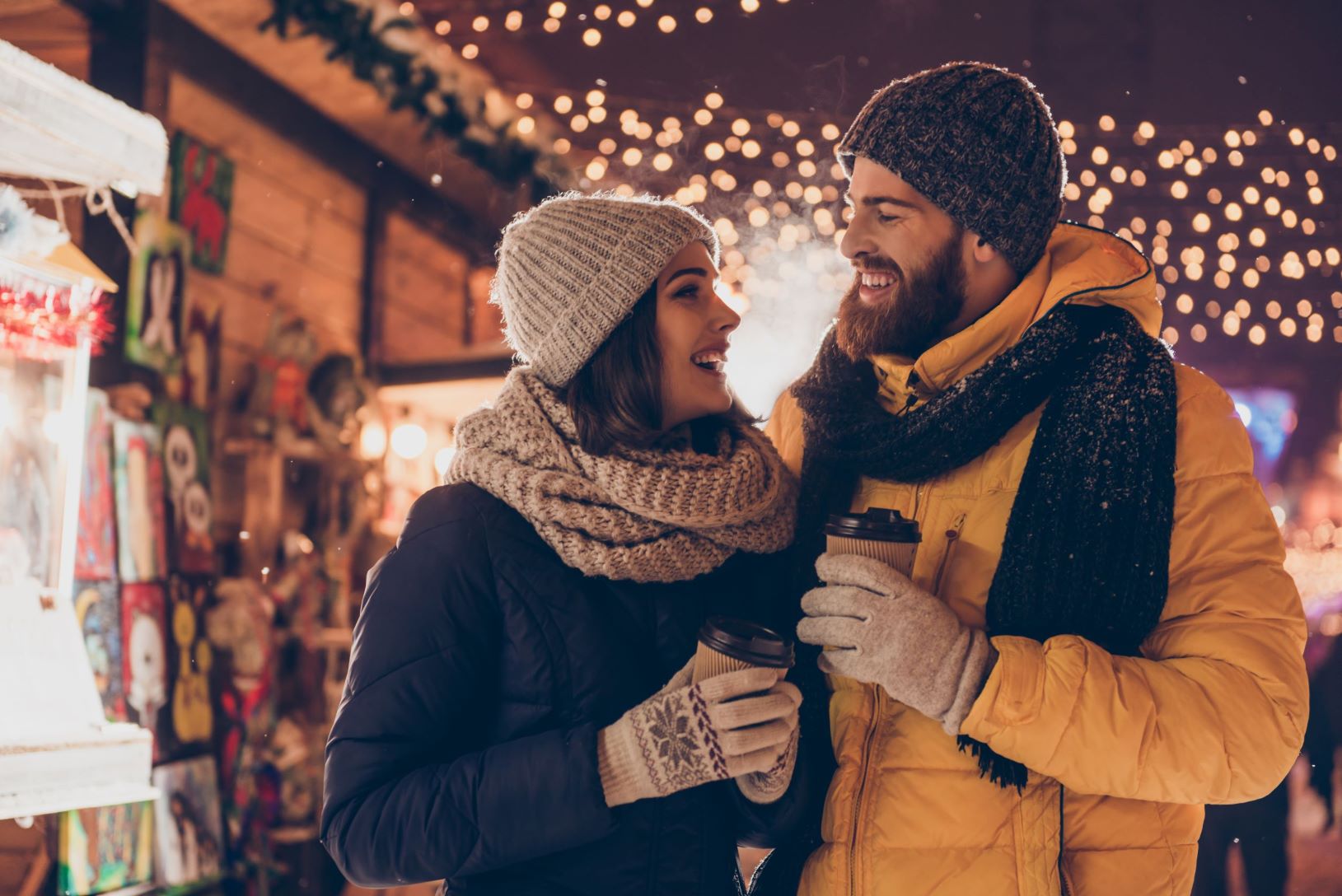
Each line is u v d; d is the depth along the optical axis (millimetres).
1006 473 1705
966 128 1707
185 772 4027
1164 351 1687
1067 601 1586
